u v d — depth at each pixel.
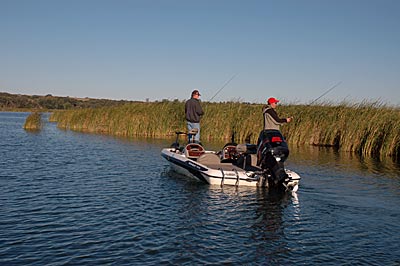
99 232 6.13
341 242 5.91
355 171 12.20
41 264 4.95
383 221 6.97
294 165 13.40
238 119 21.88
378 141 16.62
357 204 8.08
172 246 5.58
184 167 10.78
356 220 7.00
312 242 5.89
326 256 5.37
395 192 9.23
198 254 5.31
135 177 10.87
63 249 5.43
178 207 7.65
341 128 19.08
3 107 104.12
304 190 9.31
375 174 11.68
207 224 6.61
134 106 27.73
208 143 20.41
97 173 11.47
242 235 6.11
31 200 8.10
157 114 25.48
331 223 6.81
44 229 6.26
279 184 8.95
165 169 12.32
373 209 7.73
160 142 21.42
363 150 16.62
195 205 7.80
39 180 10.25
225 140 22.03
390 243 5.91
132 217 6.95
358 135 17.41
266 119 9.56
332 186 9.84
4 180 10.16
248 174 9.34
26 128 32.28
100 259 5.11
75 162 13.65
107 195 8.62
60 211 7.30
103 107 31.55
